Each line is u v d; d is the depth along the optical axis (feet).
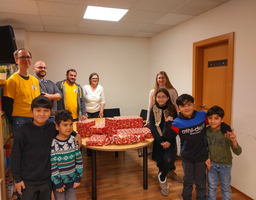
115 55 15.15
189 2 8.70
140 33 14.29
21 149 5.30
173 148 7.84
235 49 8.34
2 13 9.75
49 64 13.70
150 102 9.45
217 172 6.63
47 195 5.58
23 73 7.36
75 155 5.88
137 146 6.91
